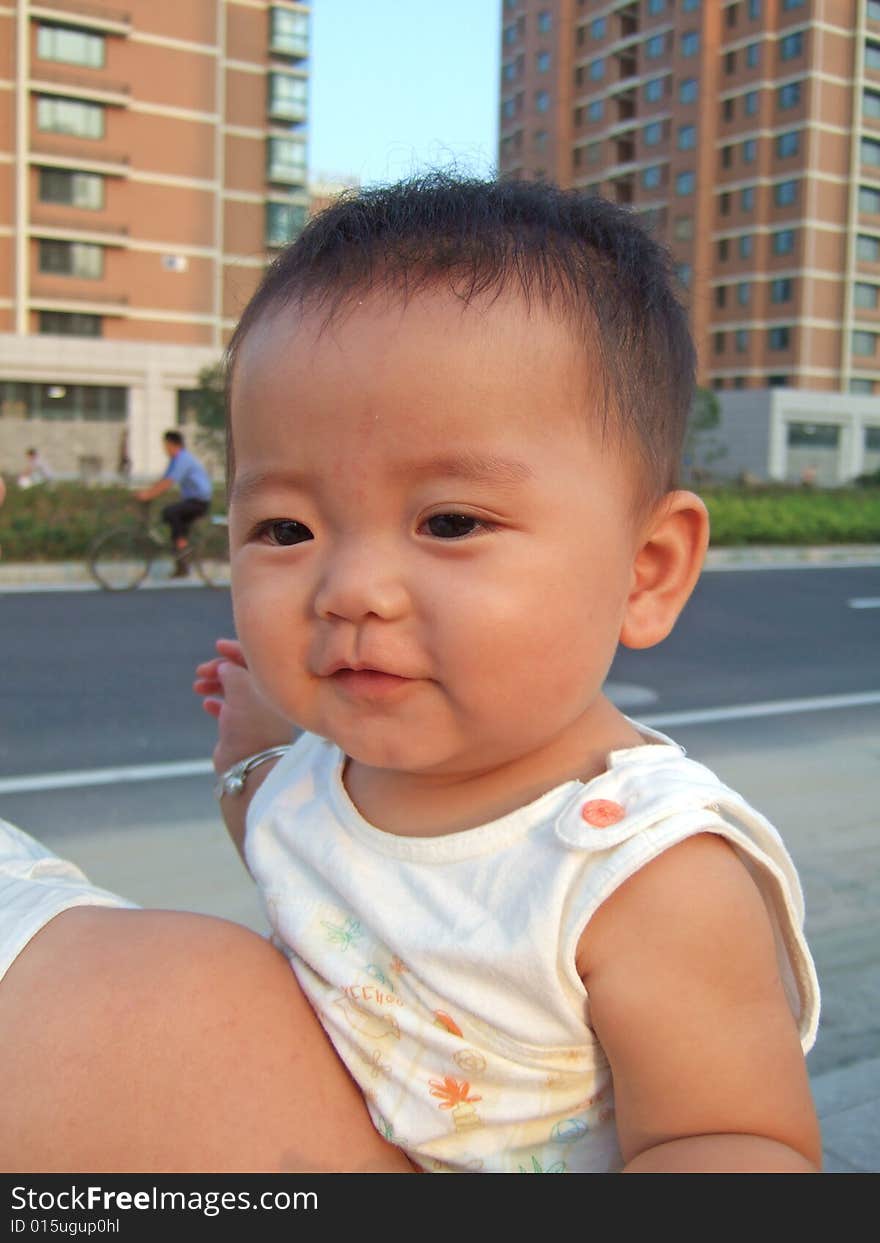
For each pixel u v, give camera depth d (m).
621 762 0.85
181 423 40.75
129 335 42.03
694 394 0.97
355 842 0.91
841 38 49.88
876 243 52.34
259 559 0.82
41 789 4.38
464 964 0.80
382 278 0.79
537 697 0.78
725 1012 0.75
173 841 3.74
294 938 0.89
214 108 42.53
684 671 7.20
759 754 5.03
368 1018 0.84
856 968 2.75
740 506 19.53
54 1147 0.73
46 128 39.94
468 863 0.83
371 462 0.76
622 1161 0.79
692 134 53.41
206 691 1.39
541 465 0.77
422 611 0.75
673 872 0.77
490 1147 0.80
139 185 41.53
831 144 50.25
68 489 17.17
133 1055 0.75
